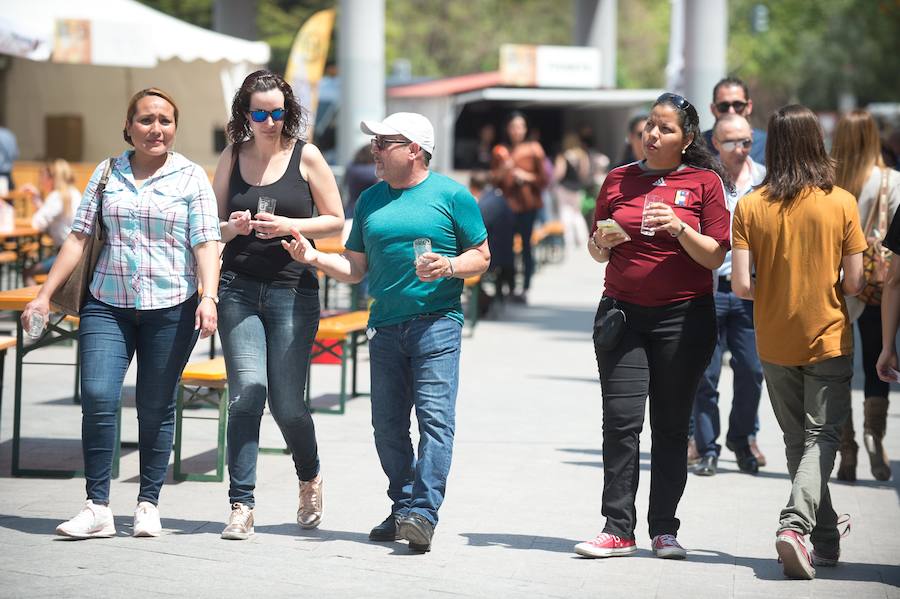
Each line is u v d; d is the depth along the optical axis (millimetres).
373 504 19688
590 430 25938
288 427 17609
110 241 17172
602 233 16109
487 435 25328
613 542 16875
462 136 92688
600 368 16781
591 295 53500
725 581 15906
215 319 16859
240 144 17531
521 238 49438
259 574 15781
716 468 22516
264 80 17094
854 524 19156
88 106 64875
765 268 16344
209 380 21047
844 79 170500
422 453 16734
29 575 15492
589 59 83375
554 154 92062
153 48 46000
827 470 16062
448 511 19375
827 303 16109
